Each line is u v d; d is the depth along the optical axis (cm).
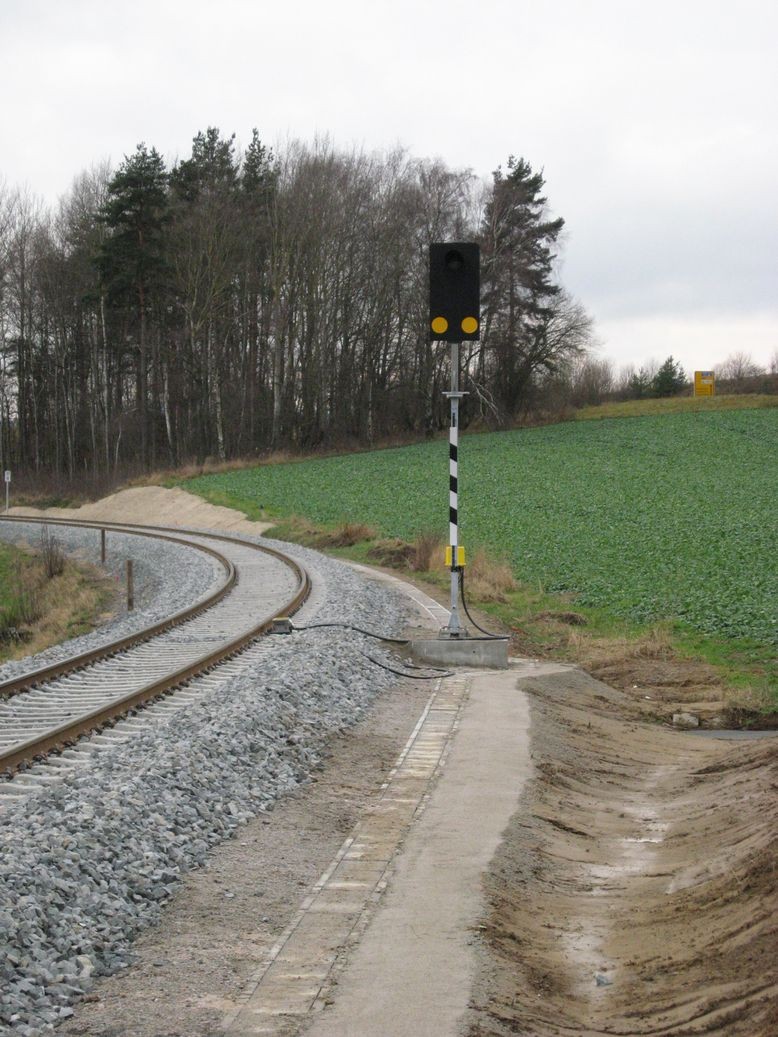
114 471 7238
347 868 749
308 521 4362
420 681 1544
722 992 539
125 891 678
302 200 7244
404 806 909
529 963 609
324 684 1362
